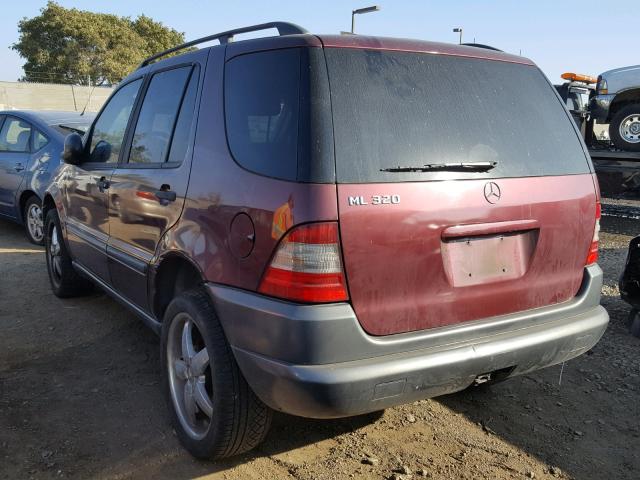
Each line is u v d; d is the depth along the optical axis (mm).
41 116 7742
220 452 2836
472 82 2840
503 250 2746
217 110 2922
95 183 4168
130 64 53312
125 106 4090
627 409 3637
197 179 2916
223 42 3174
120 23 54750
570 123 3121
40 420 3326
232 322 2588
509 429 3387
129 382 3799
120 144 3953
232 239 2619
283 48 2639
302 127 2416
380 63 2625
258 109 2664
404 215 2447
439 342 2566
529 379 3998
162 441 3154
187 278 3303
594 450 3211
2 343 4387
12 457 2980
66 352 4246
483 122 2770
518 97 2969
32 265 6492
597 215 3092
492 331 2709
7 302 5270
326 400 2316
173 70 3494
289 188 2385
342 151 2387
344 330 2352
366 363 2385
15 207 7680
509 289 2770
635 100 9742
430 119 2623
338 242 2338
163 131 3404
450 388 2617
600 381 3979
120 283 3938
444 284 2584
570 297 3025
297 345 2326
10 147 7969
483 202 2633
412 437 3262
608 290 5902
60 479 2824
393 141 2498
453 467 3004
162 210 3193
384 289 2441
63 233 5008
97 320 4848
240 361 2568
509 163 2770
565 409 3623
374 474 2914
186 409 3068
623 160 9625
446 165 2566
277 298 2408
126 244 3721
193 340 3068
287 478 2859
